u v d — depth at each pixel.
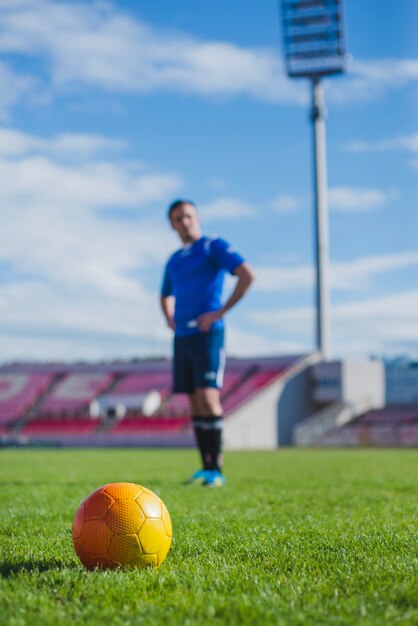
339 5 46.56
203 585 3.07
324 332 46.38
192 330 8.90
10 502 7.09
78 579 3.15
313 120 47.22
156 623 2.52
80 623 2.54
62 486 9.28
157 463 18.17
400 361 50.78
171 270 9.09
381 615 2.62
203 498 7.41
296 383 45.44
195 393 9.12
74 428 46.72
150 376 49.72
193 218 8.98
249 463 18.08
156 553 3.43
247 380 46.09
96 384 50.34
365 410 46.06
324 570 3.46
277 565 3.62
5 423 48.75
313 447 40.97
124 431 44.81
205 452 9.25
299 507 6.71
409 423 43.09
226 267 8.69
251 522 5.53
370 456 23.91
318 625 2.50
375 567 3.47
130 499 3.46
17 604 2.79
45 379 52.34
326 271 46.50
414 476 11.86
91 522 3.39
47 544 4.35
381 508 6.61
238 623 2.51
